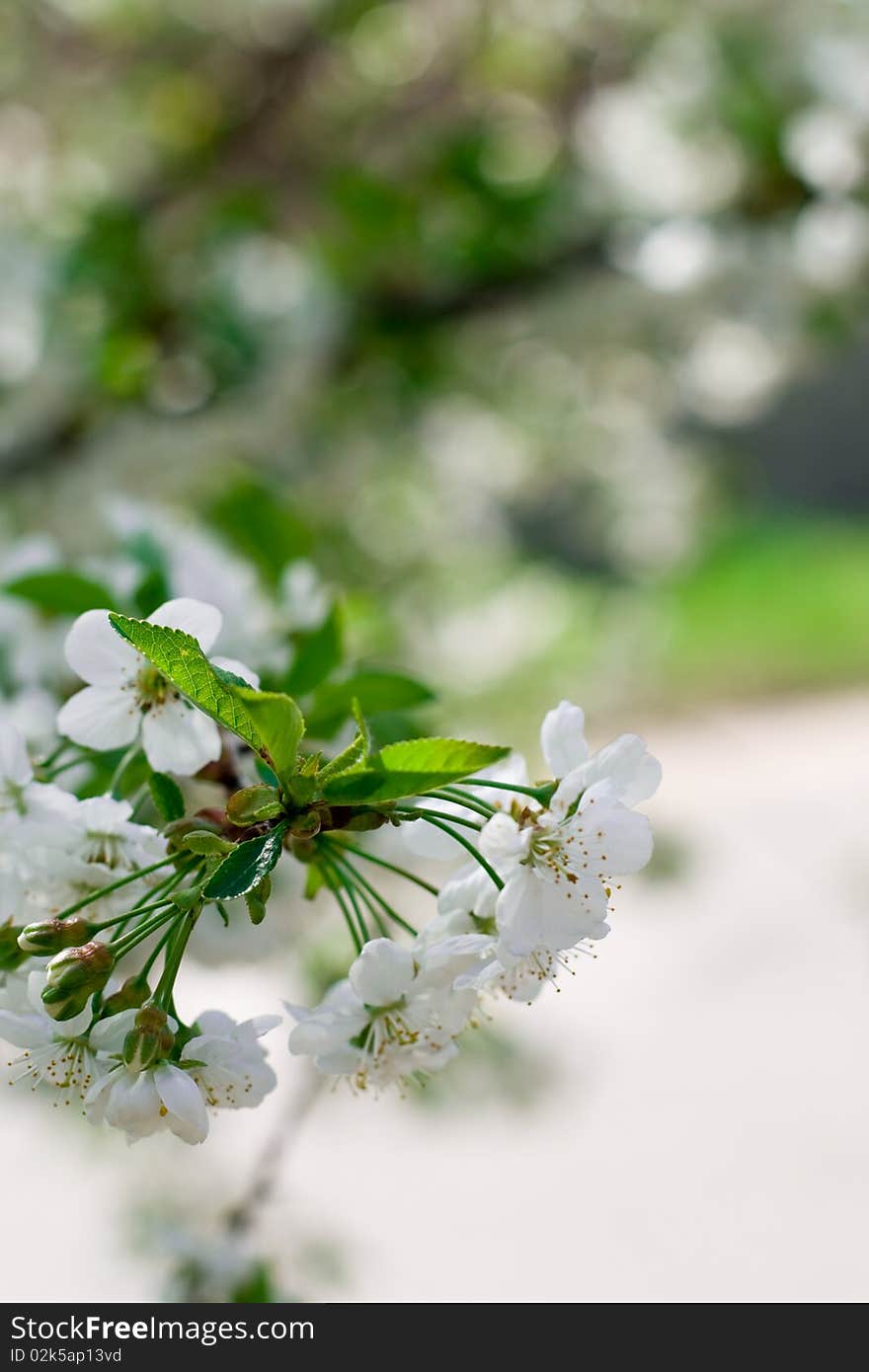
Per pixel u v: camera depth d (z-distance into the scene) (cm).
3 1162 133
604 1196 136
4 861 41
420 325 104
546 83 125
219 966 48
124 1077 39
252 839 39
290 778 39
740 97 94
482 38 124
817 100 93
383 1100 115
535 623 155
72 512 97
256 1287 68
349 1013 40
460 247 102
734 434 412
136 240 98
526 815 40
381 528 144
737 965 183
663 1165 141
